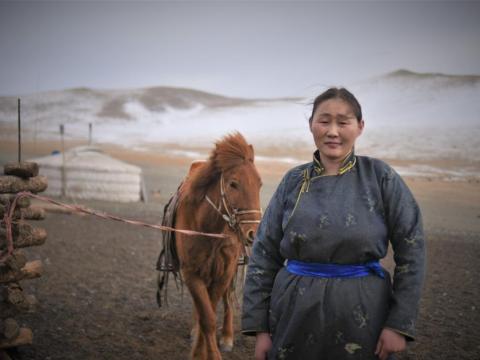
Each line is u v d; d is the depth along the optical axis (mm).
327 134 1729
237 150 3465
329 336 1651
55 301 5047
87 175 14211
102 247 7777
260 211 3375
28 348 3809
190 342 4133
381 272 1699
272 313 1793
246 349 4094
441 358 3688
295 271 1757
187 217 3646
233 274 3828
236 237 3568
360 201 1678
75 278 5977
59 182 14234
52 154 16062
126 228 9523
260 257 1906
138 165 22094
